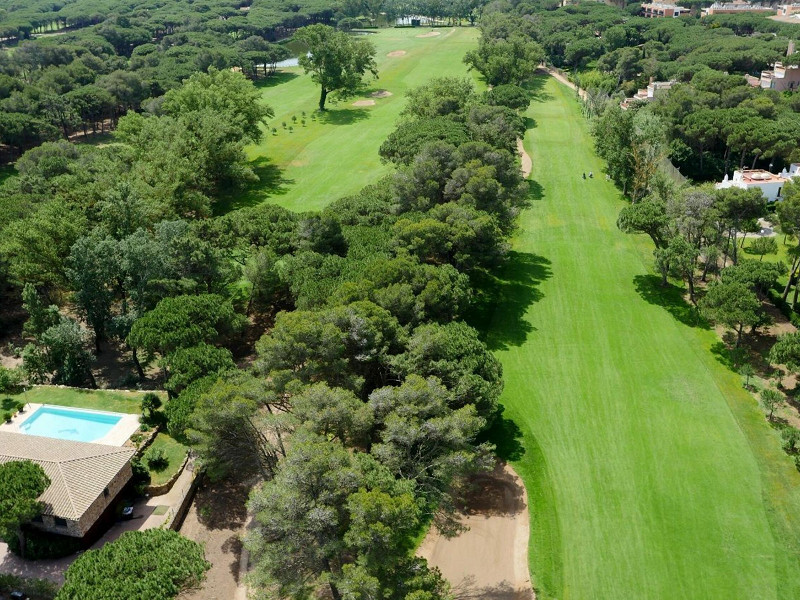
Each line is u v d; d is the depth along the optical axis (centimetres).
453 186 8119
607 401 6322
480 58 18488
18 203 8731
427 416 4575
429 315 6188
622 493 5241
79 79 17675
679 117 12375
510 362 6944
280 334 5084
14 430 5709
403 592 3662
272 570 3778
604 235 9925
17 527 4359
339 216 8256
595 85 17475
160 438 5747
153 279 6900
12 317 8119
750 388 6469
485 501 5225
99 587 3709
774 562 4606
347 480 3725
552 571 4594
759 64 17338
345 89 17412
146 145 10506
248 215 8131
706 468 5472
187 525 4975
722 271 7381
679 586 4450
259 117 13375
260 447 4978
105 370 7106
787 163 11344
